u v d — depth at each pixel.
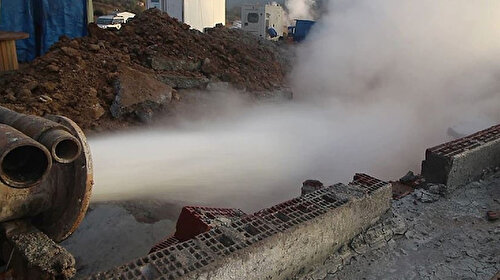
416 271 4.55
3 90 10.23
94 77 11.27
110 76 11.37
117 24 25.80
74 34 13.77
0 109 4.11
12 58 11.70
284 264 4.15
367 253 4.80
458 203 5.85
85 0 13.74
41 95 10.15
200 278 3.47
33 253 3.54
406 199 5.95
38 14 13.42
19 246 3.61
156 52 13.01
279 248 4.04
